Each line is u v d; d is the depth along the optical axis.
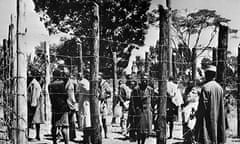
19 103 7.11
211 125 8.67
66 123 9.34
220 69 11.55
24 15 7.09
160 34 8.62
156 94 11.24
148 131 10.21
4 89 9.01
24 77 7.13
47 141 10.84
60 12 25.03
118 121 16.23
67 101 9.40
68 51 23.58
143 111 10.21
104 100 12.01
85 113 11.26
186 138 9.98
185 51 31.45
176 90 11.79
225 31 11.62
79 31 24.80
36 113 10.95
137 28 26.48
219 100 8.77
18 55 7.08
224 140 8.87
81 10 24.81
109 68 22.86
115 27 25.98
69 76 9.65
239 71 12.43
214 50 14.48
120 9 25.89
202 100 8.73
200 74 13.94
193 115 10.03
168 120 11.80
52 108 9.38
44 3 24.80
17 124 7.12
